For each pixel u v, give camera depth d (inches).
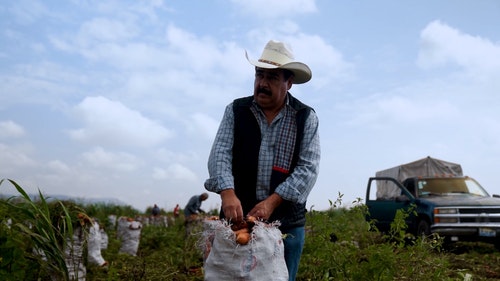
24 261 144.5
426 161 550.0
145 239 444.1
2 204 154.3
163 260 322.0
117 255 334.3
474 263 352.2
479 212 421.1
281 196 124.1
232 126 132.0
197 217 450.3
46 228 146.4
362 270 181.6
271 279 116.4
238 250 114.8
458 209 422.9
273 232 118.6
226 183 123.1
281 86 128.3
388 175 584.4
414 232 454.0
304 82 133.6
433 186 479.8
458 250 452.1
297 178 126.4
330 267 195.5
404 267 191.5
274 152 130.0
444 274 195.5
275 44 130.1
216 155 128.1
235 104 133.4
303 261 218.1
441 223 423.2
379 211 499.8
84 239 198.5
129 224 368.2
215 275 115.9
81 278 200.7
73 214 198.4
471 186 481.7
